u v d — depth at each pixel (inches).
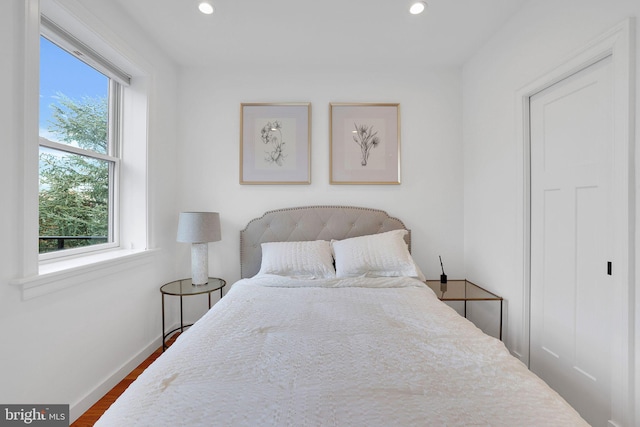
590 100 58.2
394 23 81.3
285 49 94.1
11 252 48.3
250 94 105.3
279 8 74.8
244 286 80.6
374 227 102.1
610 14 51.9
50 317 55.2
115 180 84.7
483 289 92.9
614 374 51.8
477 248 97.0
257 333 49.8
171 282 97.8
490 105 88.8
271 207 105.4
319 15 77.7
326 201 105.7
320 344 45.5
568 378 64.0
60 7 57.0
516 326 78.3
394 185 105.7
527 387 34.4
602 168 55.5
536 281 73.5
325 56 98.6
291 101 105.3
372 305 64.4
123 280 76.5
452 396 32.6
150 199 87.7
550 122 68.6
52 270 56.2
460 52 96.4
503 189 83.3
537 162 72.7
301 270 87.9
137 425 28.3
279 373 37.2
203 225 90.4
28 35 50.2
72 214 70.9
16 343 49.0
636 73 48.4
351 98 105.6
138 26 81.5
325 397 32.1
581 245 60.5
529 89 72.2
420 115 105.6
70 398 59.9
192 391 33.3
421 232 105.4
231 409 30.2
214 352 42.7
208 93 105.0
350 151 105.4
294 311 60.7
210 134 105.0
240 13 76.8
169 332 98.7
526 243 75.5
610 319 54.4
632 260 49.1
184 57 98.9
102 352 69.0
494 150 87.1
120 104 86.0
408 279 82.3
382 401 31.4
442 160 105.7
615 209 51.4
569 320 63.6
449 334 49.0
